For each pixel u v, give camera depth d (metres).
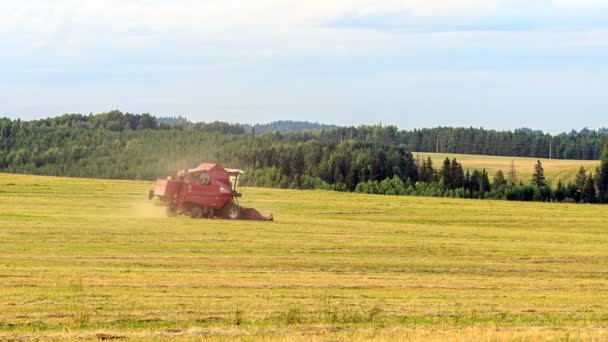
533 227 149.38
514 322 49.31
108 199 164.00
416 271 77.12
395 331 45.03
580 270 81.19
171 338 42.12
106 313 48.59
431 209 181.00
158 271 69.19
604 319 51.12
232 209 127.25
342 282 65.50
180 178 126.56
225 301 53.75
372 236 107.62
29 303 51.12
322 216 152.25
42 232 95.06
